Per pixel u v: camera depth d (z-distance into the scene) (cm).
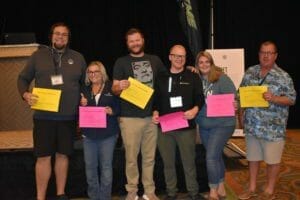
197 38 536
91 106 349
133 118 352
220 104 349
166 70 368
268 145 351
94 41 718
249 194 369
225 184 418
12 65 495
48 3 712
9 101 501
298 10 712
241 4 714
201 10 711
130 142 354
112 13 714
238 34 718
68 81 342
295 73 725
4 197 399
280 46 718
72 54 349
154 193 373
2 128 502
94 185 361
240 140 607
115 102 351
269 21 716
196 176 395
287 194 379
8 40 504
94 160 355
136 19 713
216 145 350
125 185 384
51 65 340
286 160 503
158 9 715
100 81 351
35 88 336
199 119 361
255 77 357
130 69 351
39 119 341
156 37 718
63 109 341
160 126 358
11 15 714
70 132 347
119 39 717
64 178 355
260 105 343
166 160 367
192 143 359
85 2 712
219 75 354
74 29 716
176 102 353
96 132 348
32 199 398
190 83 353
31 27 714
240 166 479
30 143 421
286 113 352
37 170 349
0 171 398
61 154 347
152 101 357
